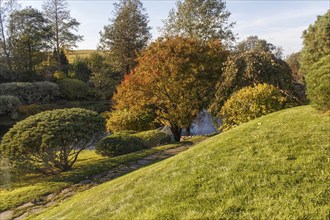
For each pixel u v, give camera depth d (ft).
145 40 95.55
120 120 47.01
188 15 75.25
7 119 73.56
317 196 10.65
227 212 10.58
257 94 29.07
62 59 113.80
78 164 32.24
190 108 42.11
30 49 98.84
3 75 92.07
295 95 32.40
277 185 11.83
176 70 39.63
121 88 42.88
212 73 42.60
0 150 27.71
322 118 20.07
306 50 42.14
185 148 33.27
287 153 14.76
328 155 13.89
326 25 39.91
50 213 17.40
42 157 28.14
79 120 29.91
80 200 18.06
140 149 35.94
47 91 84.89
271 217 9.87
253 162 14.37
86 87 95.50
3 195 23.21
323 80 20.95
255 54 34.30
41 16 101.45
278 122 20.72
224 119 32.04
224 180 13.08
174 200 12.33
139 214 11.89
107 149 35.01
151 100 41.27
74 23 113.60
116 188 17.17
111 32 92.73
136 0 95.76
